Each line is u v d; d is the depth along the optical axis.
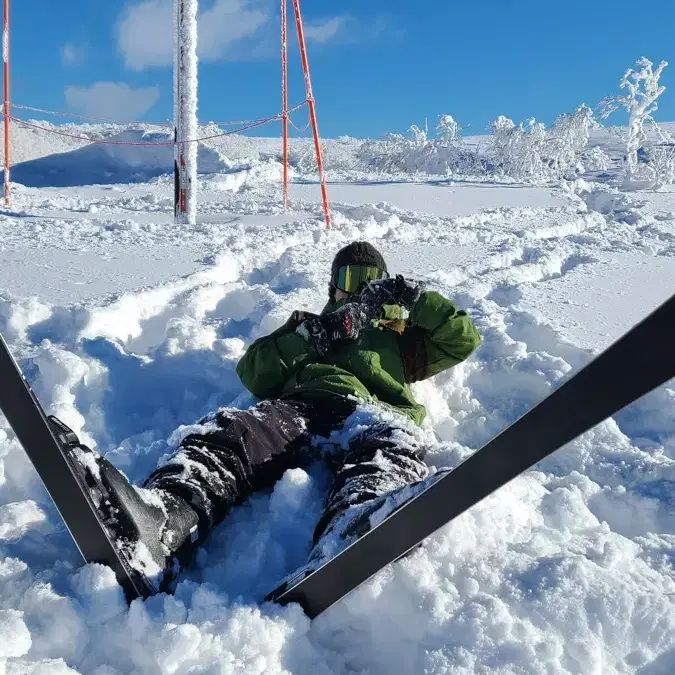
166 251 6.27
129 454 2.62
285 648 1.63
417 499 1.55
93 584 1.65
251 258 6.17
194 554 2.01
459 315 2.90
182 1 7.66
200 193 12.73
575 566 1.78
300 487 2.25
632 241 7.85
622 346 1.26
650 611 1.66
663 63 20.34
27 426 1.59
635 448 2.69
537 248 6.93
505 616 1.65
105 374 3.28
